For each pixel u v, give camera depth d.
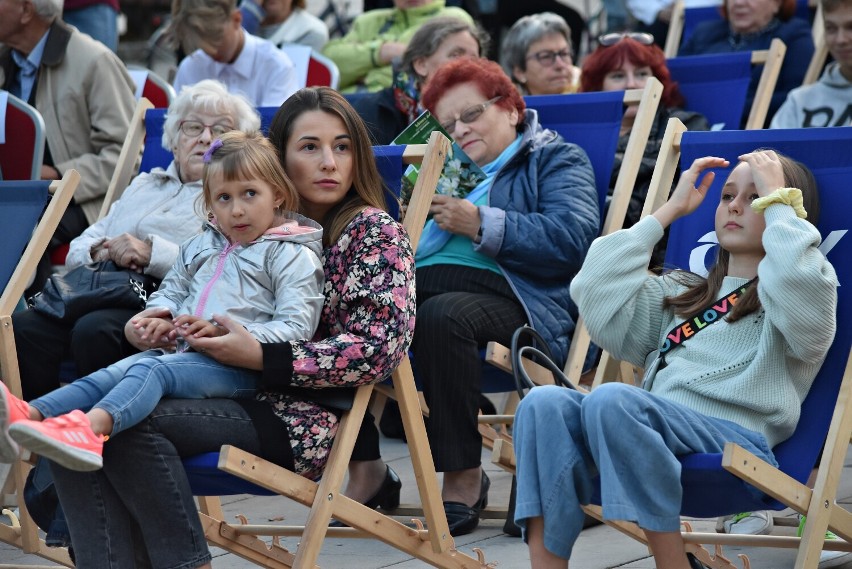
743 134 10.77
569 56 18.30
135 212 13.13
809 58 18.81
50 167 16.31
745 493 8.95
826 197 10.05
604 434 8.41
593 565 10.91
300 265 9.55
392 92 16.36
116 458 8.71
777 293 8.97
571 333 13.07
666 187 11.88
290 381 9.11
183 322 9.13
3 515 13.34
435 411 12.06
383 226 9.71
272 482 8.91
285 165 10.08
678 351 9.60
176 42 19.00
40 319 12.16
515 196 13.22
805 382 9.38
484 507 12.90
